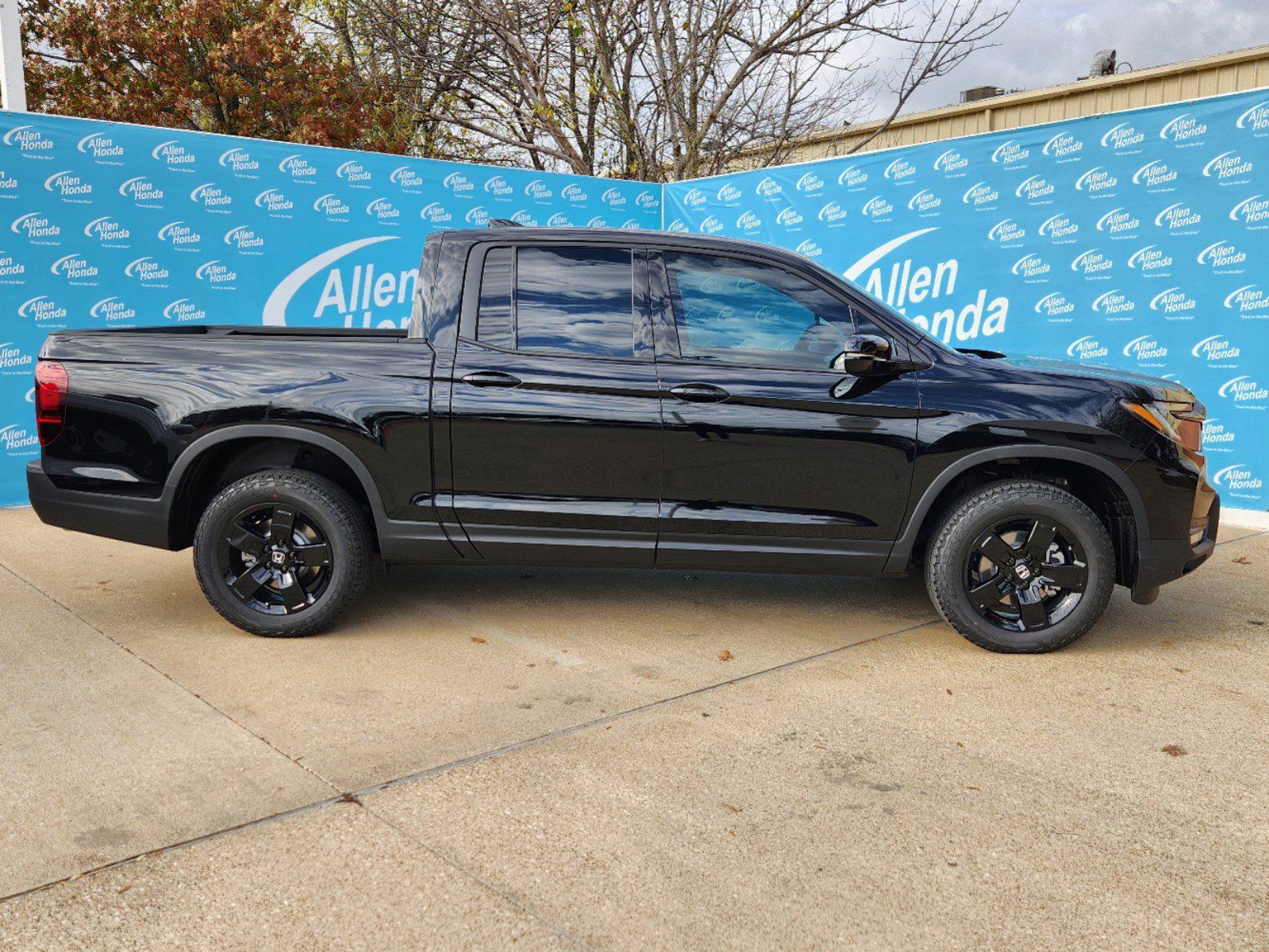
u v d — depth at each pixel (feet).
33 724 11.03
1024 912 7.90
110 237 23.13
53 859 8.34
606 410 13.48
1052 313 24.52
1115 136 23.09
